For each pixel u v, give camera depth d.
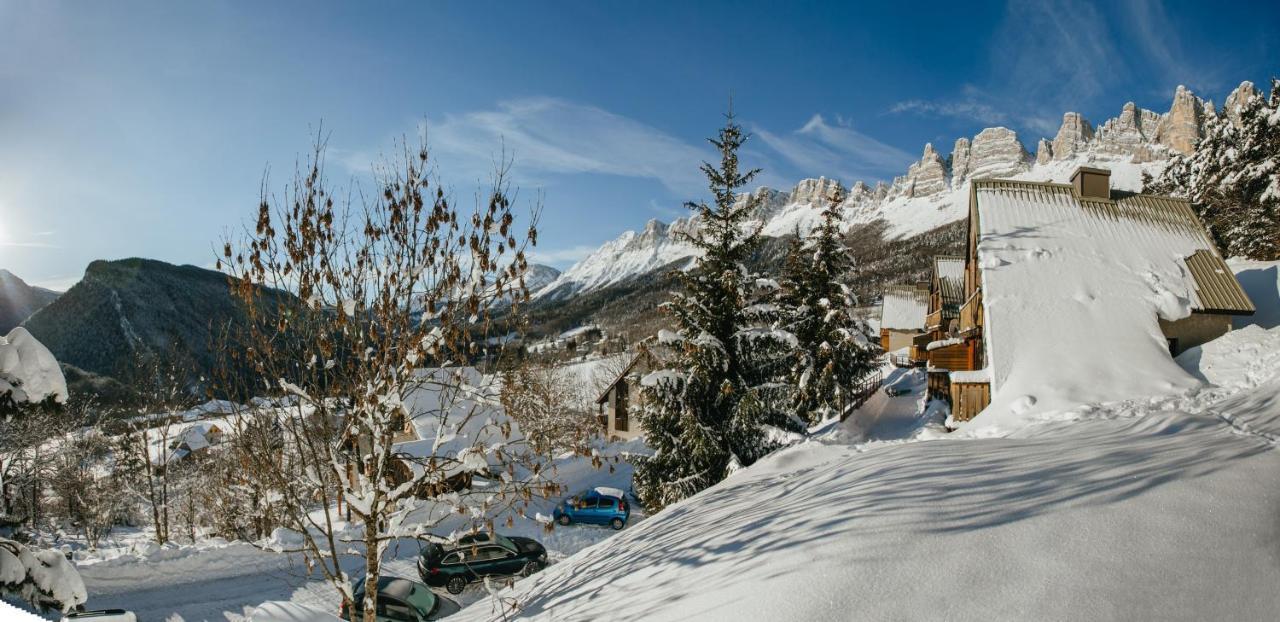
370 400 7.45
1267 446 7.33
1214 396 14.57
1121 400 15.69
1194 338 19.80
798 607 4.39
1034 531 4.95
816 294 26.17
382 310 7.54
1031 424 15.04
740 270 18.95
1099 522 5.00
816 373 24.77
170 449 30.08
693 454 17.78
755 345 18.66
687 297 18.94
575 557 11.27
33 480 28.69
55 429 28.80
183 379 27.62
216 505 25.47
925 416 24.47
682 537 8.52
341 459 7.94
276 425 7.45
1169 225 22.59
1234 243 36.03
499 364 7.89
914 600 4.20
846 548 5.15
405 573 18.00
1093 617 3.78
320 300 7.26
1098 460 7.05
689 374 18.00
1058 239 21.88
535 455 8.61
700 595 5.52
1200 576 4.16
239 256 7.07
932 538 5.05
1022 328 19.14
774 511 7.68
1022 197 23.94
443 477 7.95
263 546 7.65
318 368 7.61
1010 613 3.91
